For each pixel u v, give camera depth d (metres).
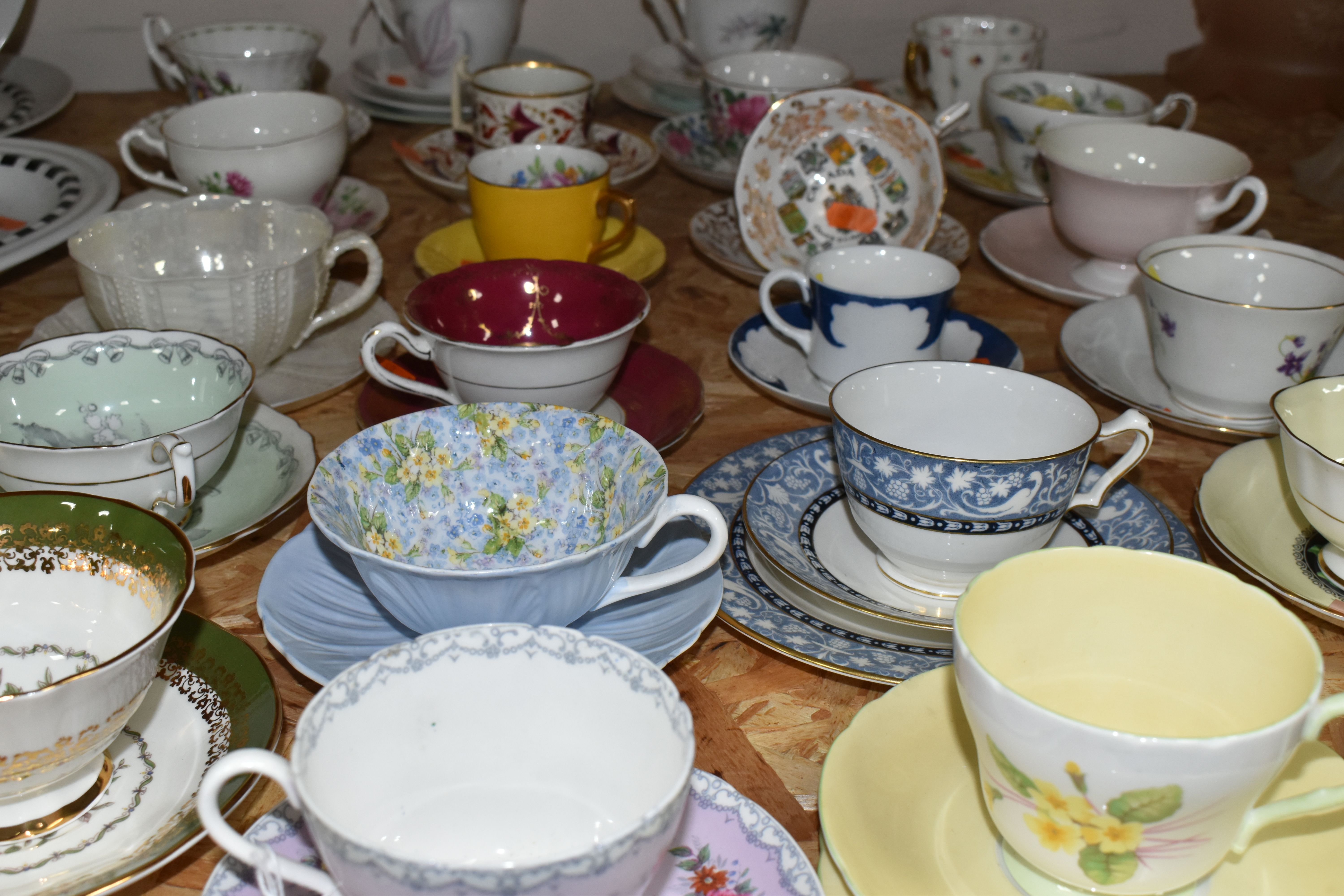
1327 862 0.43
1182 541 0.63
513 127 1.17
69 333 0.83
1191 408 0.83
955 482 0.56
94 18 1.51
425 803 0.43
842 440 0.60
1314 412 0.65
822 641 0.56
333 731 0.41
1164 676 0.45
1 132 1.24
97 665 0.47
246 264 0.91
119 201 1.18
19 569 0.51
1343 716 0.39
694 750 0.38
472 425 0.62
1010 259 1.08
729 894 0.41
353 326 0.94
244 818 0.48
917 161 1.10
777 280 0.88
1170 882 0.40
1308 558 0.65
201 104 1.12
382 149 1.39
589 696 0.44
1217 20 1.58
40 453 0.58
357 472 0.58
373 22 1.59
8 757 0.42
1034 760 0.38
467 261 1.06
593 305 0.83
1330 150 1.30
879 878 0.41
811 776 0.52
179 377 0.72
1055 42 1.79
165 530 0.50
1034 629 0.45
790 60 1.33
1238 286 0.85
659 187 1.32
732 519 0.67
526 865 0.33
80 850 0.44
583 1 1.66
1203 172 1.07
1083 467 0.58
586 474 0.62
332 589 0.59
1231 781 0.36
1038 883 0.43
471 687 0.44
